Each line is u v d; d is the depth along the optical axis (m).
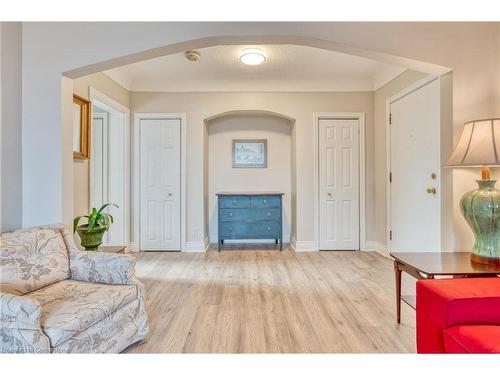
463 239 2.21
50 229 1.99
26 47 2.23
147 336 1.94
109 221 2.55
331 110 4.19
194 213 4.25
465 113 2.21
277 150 4.87
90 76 3.12
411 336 1.97
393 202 3.60
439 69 2.26
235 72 3.82
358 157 4.23
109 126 4.04
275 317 2.25
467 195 1.82
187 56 3.20
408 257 2.01
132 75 3.90
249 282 3.00
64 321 1.38
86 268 1.89
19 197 2.21
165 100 4.17
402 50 2.20
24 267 1.69
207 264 3.63
